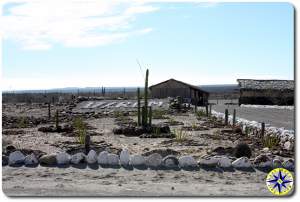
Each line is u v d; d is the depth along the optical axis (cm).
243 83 5472
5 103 5172
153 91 5869
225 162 1127
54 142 1653
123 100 4931
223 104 5738
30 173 1055
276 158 1193
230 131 2014
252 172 1080
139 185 956
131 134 1908
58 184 960
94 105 4531
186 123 2530
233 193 908
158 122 2589
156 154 1138
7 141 1572
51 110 3934
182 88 5806
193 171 1082
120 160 1148
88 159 1153
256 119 2916
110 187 940
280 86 5434
